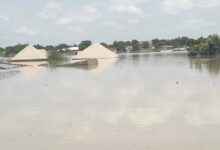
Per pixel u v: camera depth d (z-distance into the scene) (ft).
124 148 58.80
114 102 100.73
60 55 449.48
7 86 154.40
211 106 88.38
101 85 143.54
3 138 68.08
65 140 64.95
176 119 76.95
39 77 194.18
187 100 98.37
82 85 146.61
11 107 100.63
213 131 66.28
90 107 95.04
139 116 81.35
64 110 92.63
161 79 157.79
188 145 58.90
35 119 83.51
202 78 152.35
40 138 67.00
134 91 121.60
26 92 131.85
